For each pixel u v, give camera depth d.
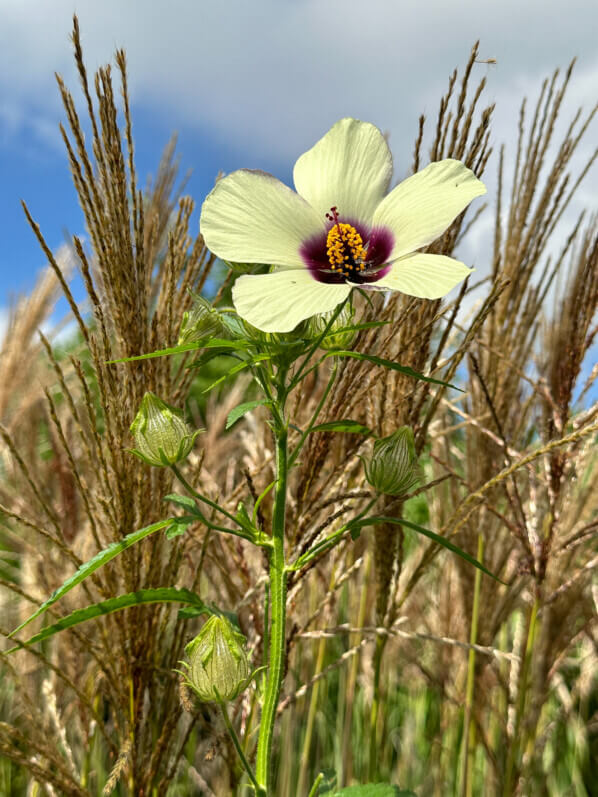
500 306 0.26
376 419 0.22
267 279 0.13
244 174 0.15
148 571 0.19
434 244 0.19
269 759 0.14
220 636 0.13
